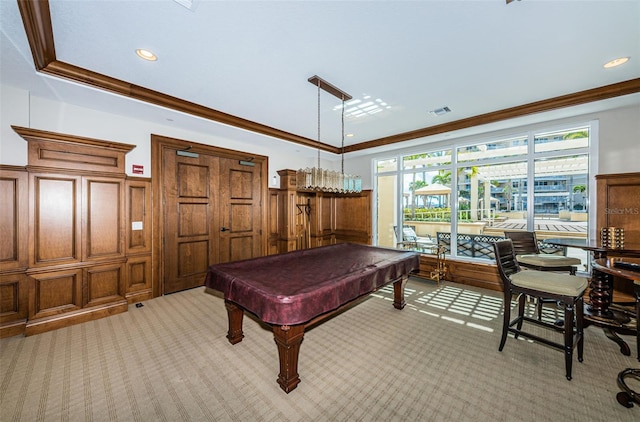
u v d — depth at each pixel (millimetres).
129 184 3580
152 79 2777
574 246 2854
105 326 2910
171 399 1826
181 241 4129
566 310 2020
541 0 1689
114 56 2340
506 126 3941
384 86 2939
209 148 4406
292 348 1910
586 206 3533
